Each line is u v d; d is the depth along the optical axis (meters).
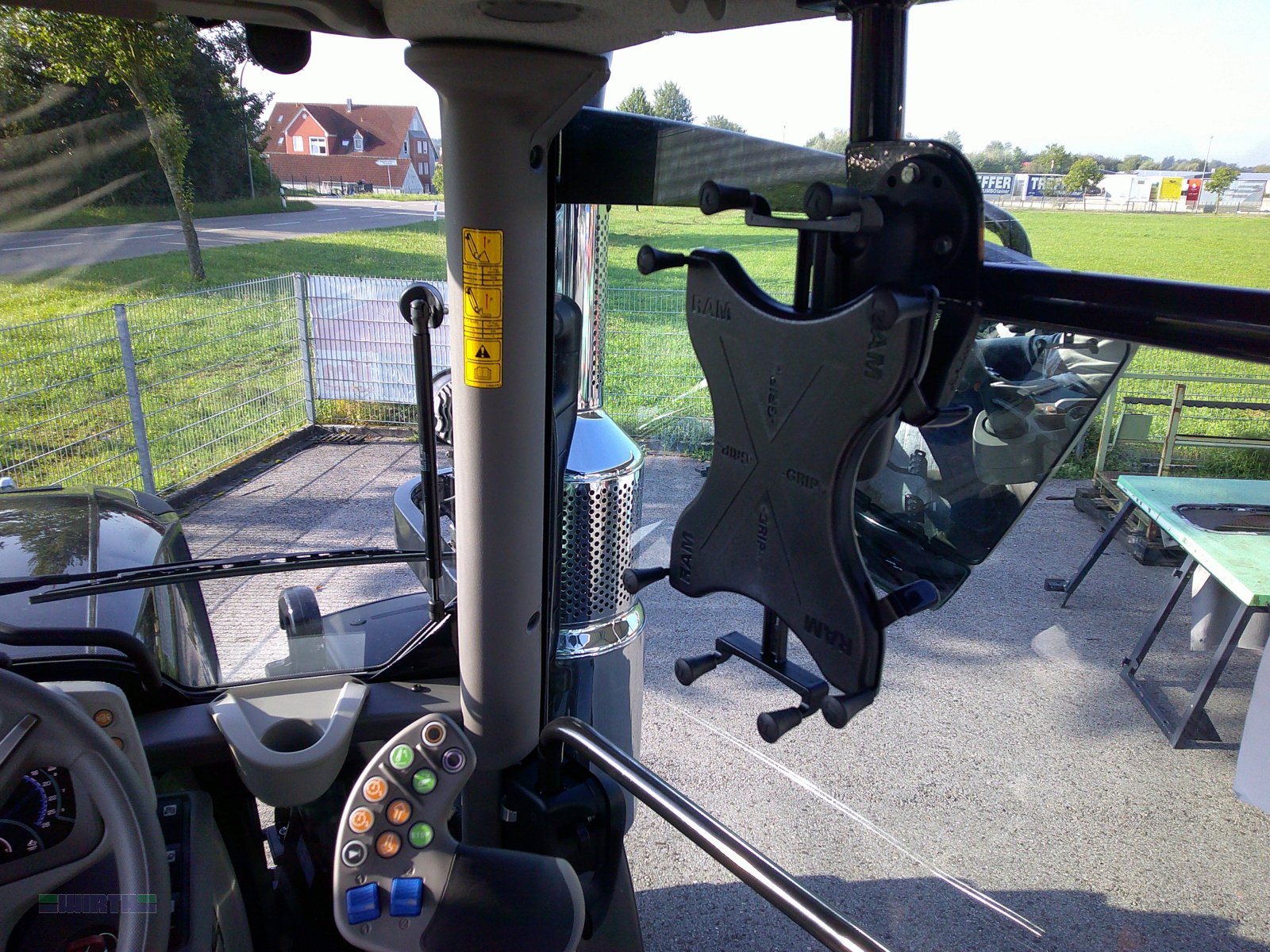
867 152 0.63
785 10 0.71
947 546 0.85
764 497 0.68
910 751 2.87
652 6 0.73
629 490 1.62
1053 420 0.75
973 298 0.58
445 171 1.15
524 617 1.37
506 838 1.49
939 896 2.28
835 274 0.63
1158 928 2.16
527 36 0.94
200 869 1.28
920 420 0.56
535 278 1.20
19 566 1.59
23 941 1.10
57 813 1.07
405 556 1.59
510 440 1.26
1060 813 2.58
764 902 2.29
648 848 2.51
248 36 1.05
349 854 1.21
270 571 1.55
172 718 1.47
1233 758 2.86
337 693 1.53
